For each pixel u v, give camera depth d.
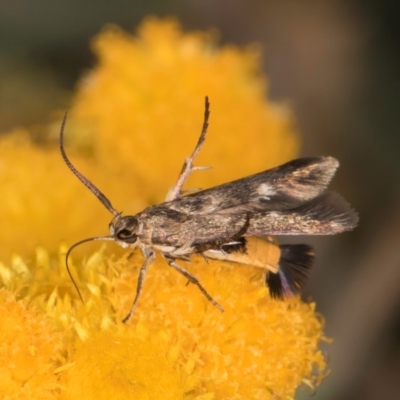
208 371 0.07
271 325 0.07
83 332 0.07
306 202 0.07
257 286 0.07
